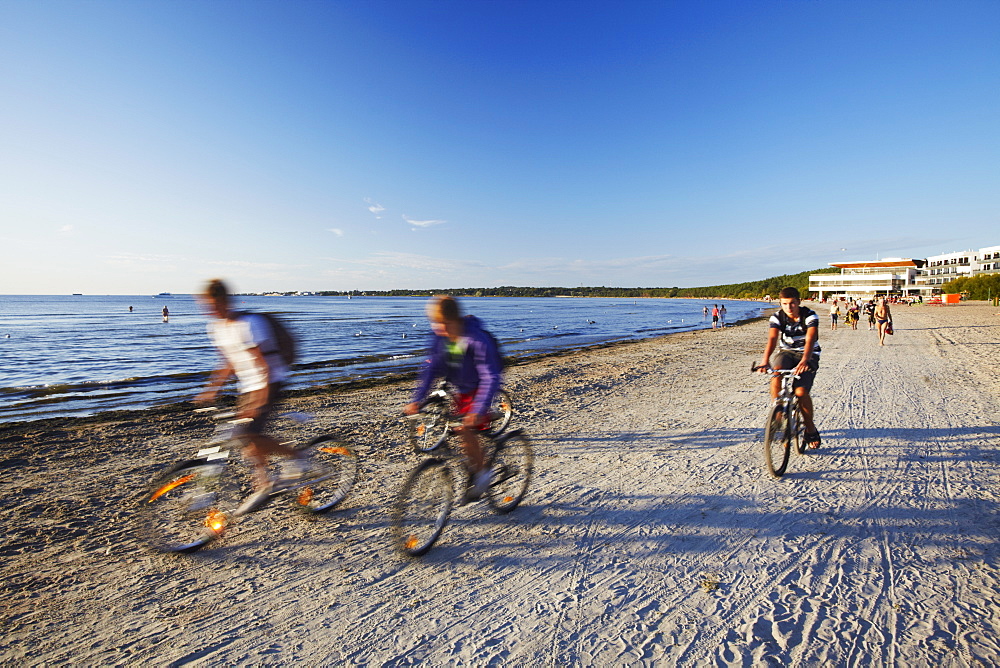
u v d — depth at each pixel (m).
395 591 3.20
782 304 5.23
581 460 5.87
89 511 4.55
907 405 8.30
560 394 10.30
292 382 13.20
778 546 3.70
